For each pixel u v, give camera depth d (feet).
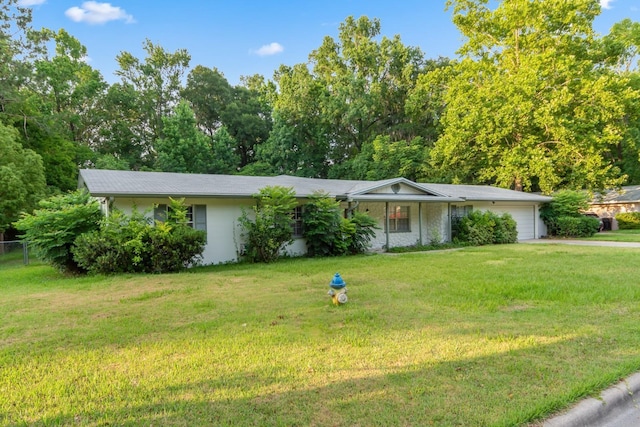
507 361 11.36
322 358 11.86
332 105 100.32
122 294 22.71
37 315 17.78
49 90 84.48
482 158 81.20
